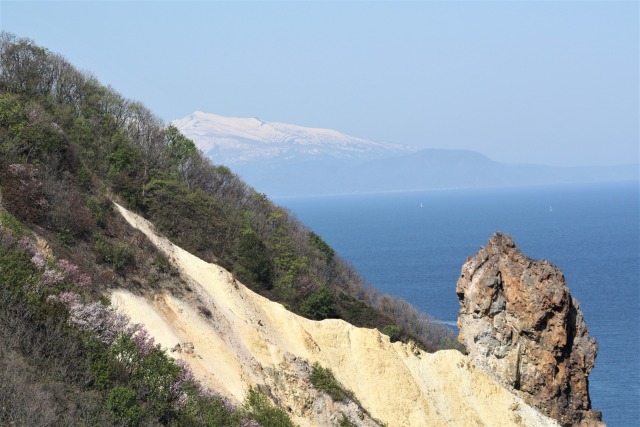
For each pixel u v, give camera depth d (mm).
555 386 85500
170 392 53062
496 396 83812
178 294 70375
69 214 67188
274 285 98062
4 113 74375
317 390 71938
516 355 86188
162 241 78438
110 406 46375
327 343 80812
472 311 88438
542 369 85625
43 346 47906
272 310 80562
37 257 56594
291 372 72250
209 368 64312
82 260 64812
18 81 97625
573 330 87625
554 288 85688
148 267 70625
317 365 75562
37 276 53375
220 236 98625
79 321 51625
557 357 86000
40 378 45219
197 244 93812
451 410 81438
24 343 47281
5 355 45062
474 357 87562
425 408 79438
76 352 49219
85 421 43938
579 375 86875
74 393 45969
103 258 67125
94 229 69438
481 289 88062
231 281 79062
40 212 65000
